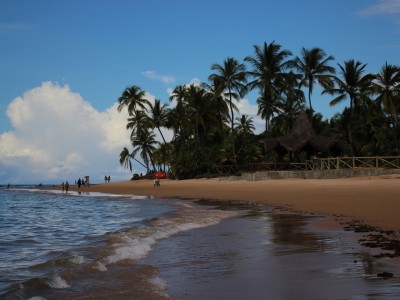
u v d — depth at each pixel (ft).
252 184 138.62
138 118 277.44
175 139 262.26
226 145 212.23
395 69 185.78
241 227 44.62
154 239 37.24
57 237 43.21
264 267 24.27
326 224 43.57
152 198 114.01
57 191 227.61
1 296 19.25
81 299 18.86
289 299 17.31
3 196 178.19
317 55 196.24
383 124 216.13
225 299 17.92
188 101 227.40
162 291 19.81
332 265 23.59
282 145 149.28
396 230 37.22
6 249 35.22
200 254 29.63
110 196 138.21
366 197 72.59
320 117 227.40
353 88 195.21
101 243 36.32
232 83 204.23
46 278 22.22
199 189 141.18
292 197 86.02
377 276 20.45
